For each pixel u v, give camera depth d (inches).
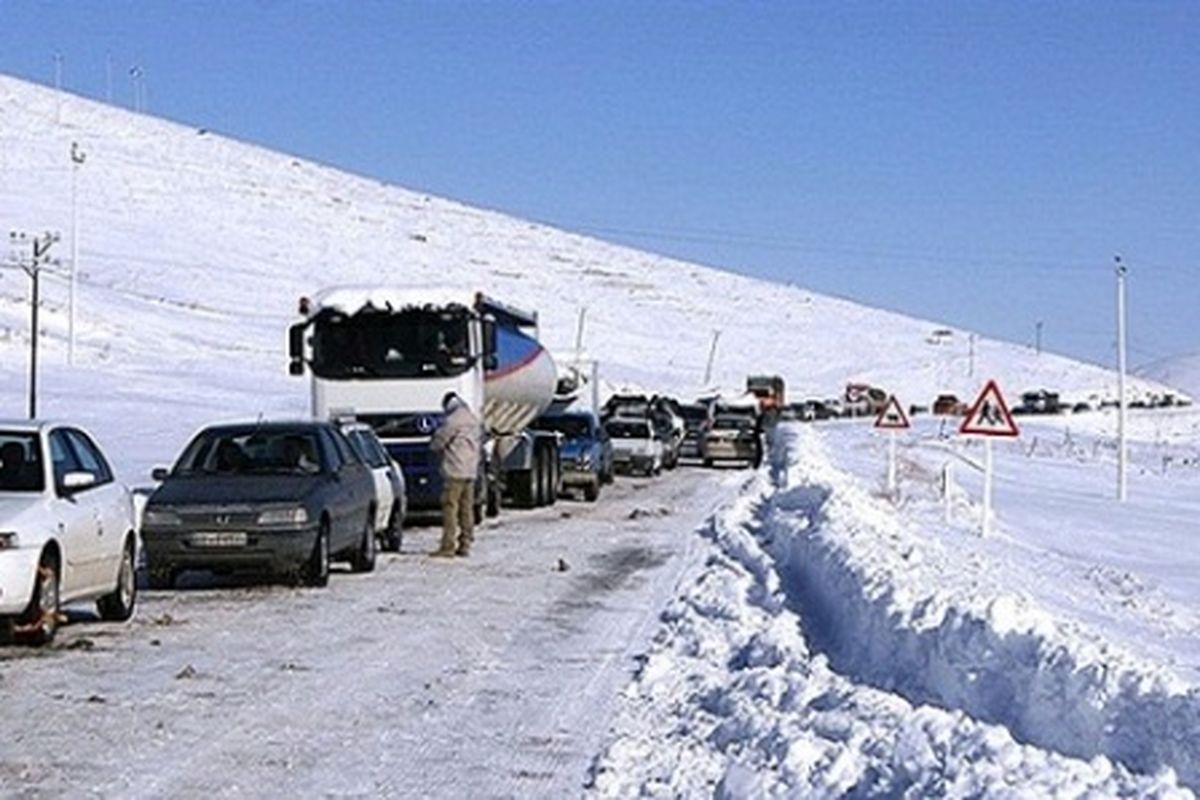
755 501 1347.2
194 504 789.2
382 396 1156.5
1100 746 363.6
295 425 868.0
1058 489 1780.3
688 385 5007.4
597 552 998.4
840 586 638.5
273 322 4926.2
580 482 1525.6
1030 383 6456.7
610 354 5885.8
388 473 978.1
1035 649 416.8
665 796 383.9
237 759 422.9
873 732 399.5
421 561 943.0
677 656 586.2
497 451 1298.0
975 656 442.6
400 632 655.8
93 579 645.3
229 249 6407.5
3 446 629.9
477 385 1168.2
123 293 4884.4
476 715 486.9
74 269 3587.6
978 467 2032.5
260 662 577.3
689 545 1045.8
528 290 7081.7
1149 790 303.9
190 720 472.1
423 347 1155.3
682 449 2407.7
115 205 6692.9
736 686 500.4
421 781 402.9
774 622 605.3
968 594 529.0
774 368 6328.7
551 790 394.6
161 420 2181.3
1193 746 336.2
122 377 2898.6
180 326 4325.8
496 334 1224.8
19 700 497.4
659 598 773.9
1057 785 312.5
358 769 414.3
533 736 457.4
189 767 412.2
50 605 602.2
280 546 785.6
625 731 462.9
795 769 380.2
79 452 664.4
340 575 868.6
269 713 484.1
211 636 639.1
